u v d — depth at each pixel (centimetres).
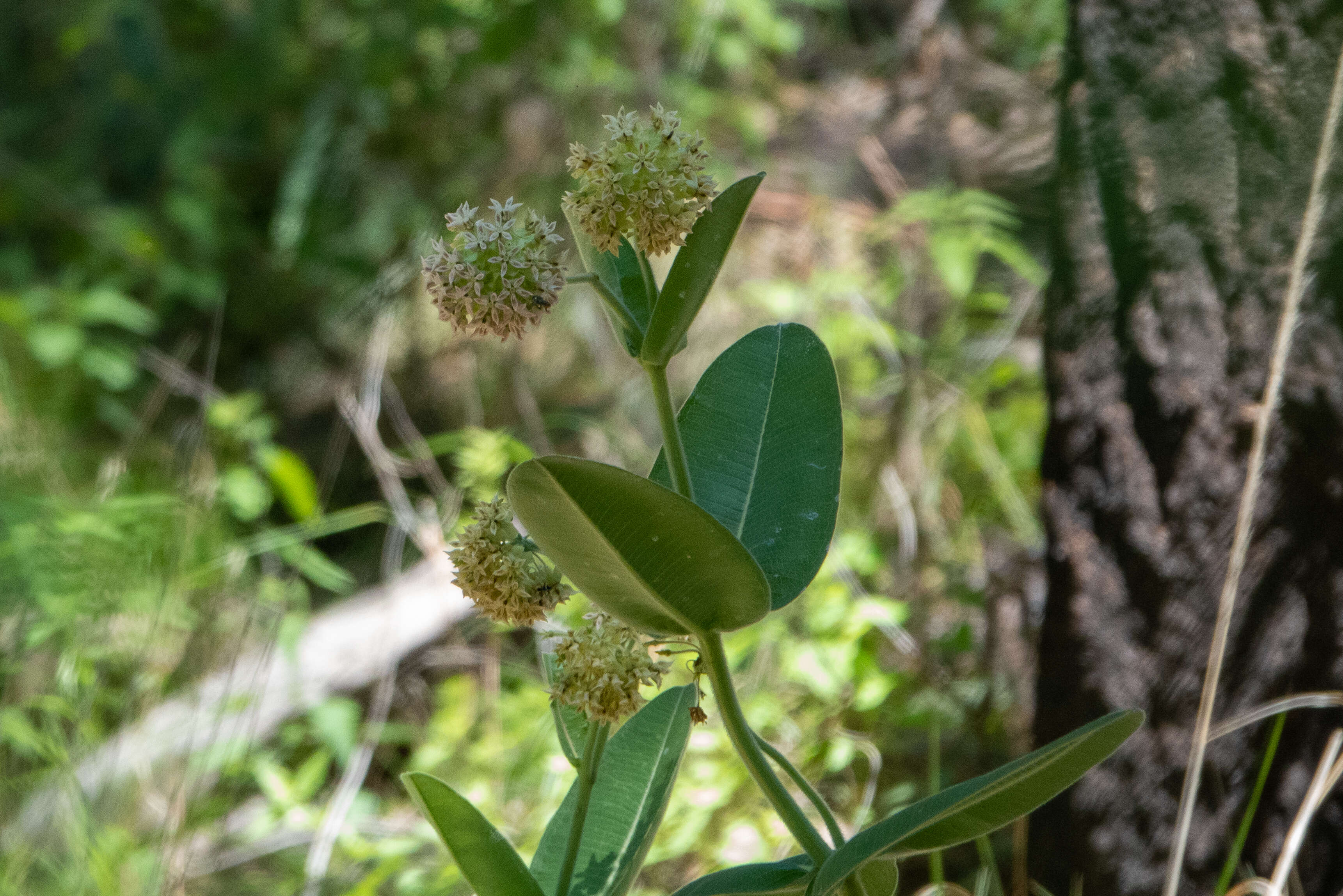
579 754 123
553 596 113
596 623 114
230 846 210
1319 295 152
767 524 121
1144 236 158
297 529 273
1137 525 159
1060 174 164
